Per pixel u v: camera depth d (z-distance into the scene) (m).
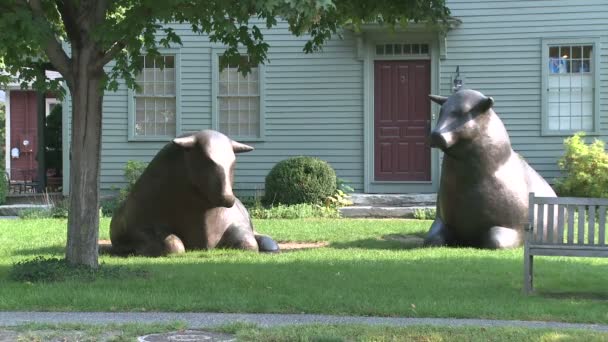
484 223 13.06
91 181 9.96
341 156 21.08
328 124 21.09
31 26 8.33
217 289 8.81
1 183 21.00
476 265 10.73
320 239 14.64
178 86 21.34
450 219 13.48
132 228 12.88
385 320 7.40
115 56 9.85
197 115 21.42
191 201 12.52
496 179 12.95
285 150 21.22
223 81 21.38
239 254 12.24
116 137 21.36
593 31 20.31
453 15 20.69
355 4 10.77
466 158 12.84
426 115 20.95
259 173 21.27
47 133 25.45
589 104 20.50
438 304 7.96
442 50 20.62
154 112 21.45
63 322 7.24
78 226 9.97
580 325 7.20
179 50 21.30
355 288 8.89
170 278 9.59
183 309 7.89
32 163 29.55
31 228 16.25
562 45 20.42
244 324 7.07
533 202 8.95
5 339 6.60
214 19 8.91
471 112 12.77
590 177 18.45
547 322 7.34
